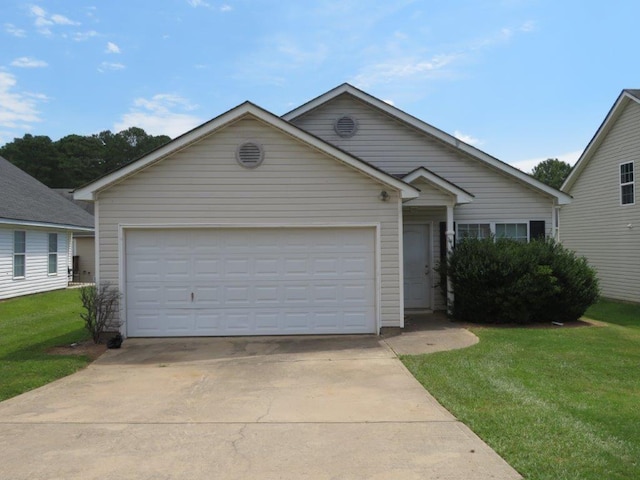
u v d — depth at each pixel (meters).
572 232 21.00
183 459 4.40
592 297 11.83
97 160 58.50
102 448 4.68
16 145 55.41
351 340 9.97
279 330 10.53
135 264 10.38
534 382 6.71
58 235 22.30
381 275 10.58
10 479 4.05
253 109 10.16
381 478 3.97
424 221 13.59
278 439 4.84
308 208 10.47
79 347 9.55
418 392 6.38
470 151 13.51
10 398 6.45
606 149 18.55
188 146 10.33
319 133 13.69
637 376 7.04
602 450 4.40
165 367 8.09
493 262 11.43
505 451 4.41
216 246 10.48
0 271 17.48
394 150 13.68
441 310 13.45
